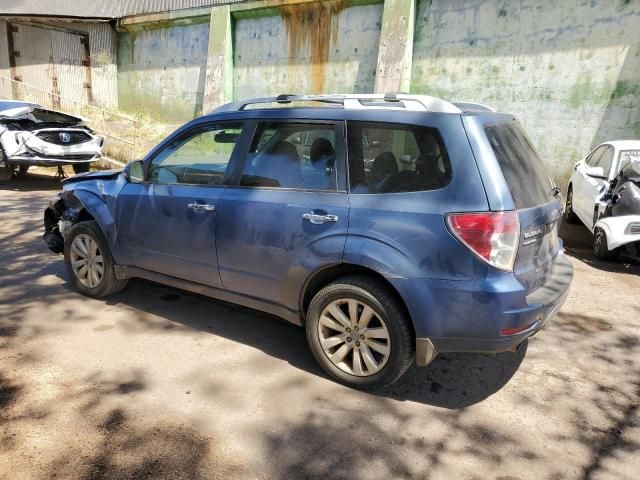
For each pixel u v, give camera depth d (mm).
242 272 3801
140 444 2844
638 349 4191
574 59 9273
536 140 9875
